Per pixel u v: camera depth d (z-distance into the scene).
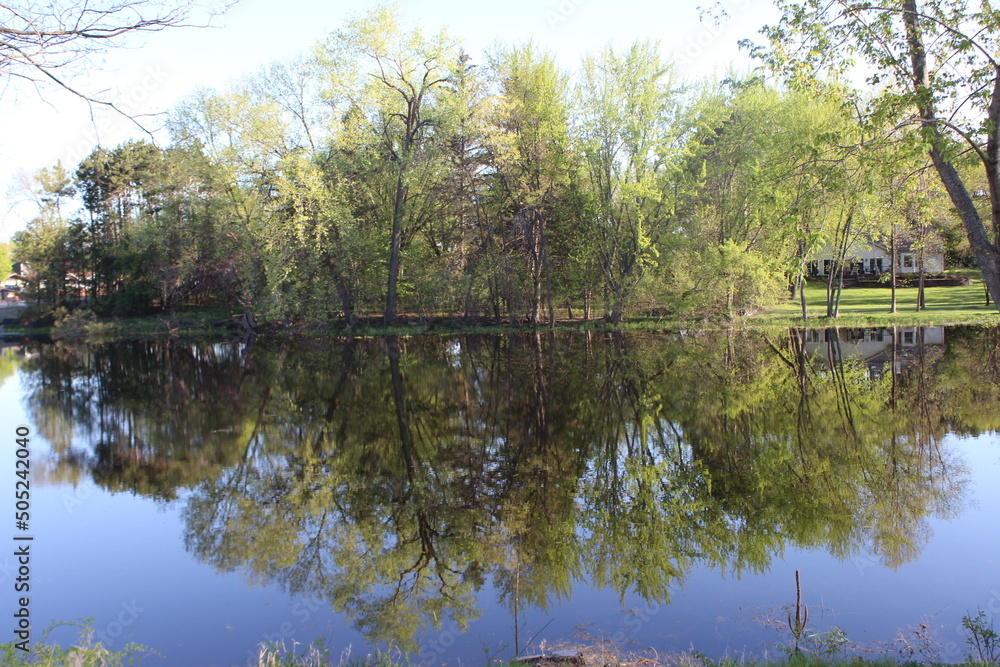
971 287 46.53
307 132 34.47
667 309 37.25
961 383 19.75
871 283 52.38
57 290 51.81
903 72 8.81
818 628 7.02
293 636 7.45
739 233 33.69
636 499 11.45
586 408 18.69
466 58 38.03
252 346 36.34
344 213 32.88
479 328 36.75
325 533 10.54
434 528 10.53
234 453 15.41
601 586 8.34
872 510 10.49
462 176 33.69
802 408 17.61
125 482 13.47
